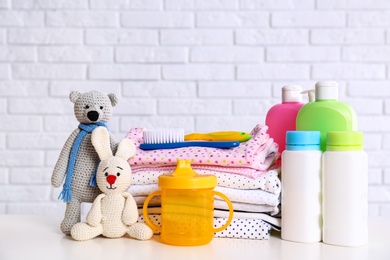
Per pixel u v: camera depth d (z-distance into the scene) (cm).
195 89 162
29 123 162
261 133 80
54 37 161
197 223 71
